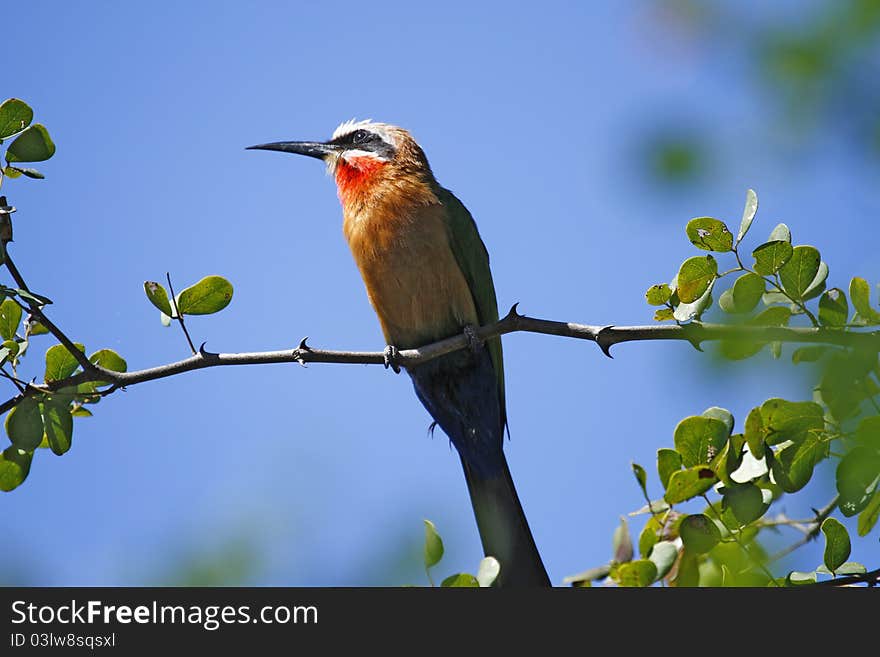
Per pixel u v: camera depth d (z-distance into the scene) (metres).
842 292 7.69
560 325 9.00
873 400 7.29
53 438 8.91
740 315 7.82
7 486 9.06
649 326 8.44
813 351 7.46
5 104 8.15
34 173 8.21
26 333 8.85
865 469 6.93
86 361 8.69
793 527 8.73
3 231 8.16
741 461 7.47
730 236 7.82
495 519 11.45
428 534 6.41
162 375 8.95
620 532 8.61
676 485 7.53
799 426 7.24
